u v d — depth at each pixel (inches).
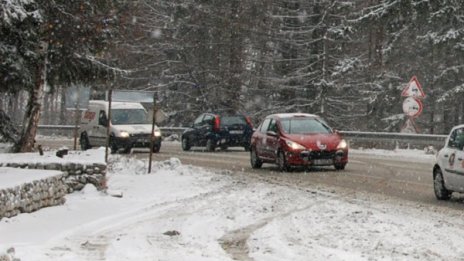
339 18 1656.0
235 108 1742.1
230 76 1729.8
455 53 1430.9
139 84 1846.7
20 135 769.6
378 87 1612.9
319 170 784.3
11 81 702.5
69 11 690.2
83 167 561.6
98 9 713.6
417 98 1091.9
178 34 1796.3
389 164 879.7
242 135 1179.9
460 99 1555.1
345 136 1236.5
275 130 794.2
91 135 1124.5
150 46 1764.3
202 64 1772.9
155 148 1103.6
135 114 1116.5
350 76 1674.5
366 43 1819.6
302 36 1761.8
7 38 701.3
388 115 1668.3
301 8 1740.9
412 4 1342.3
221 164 890.1
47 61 756.6
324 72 1635.1
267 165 878.4
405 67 1782.7
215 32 1733.5
